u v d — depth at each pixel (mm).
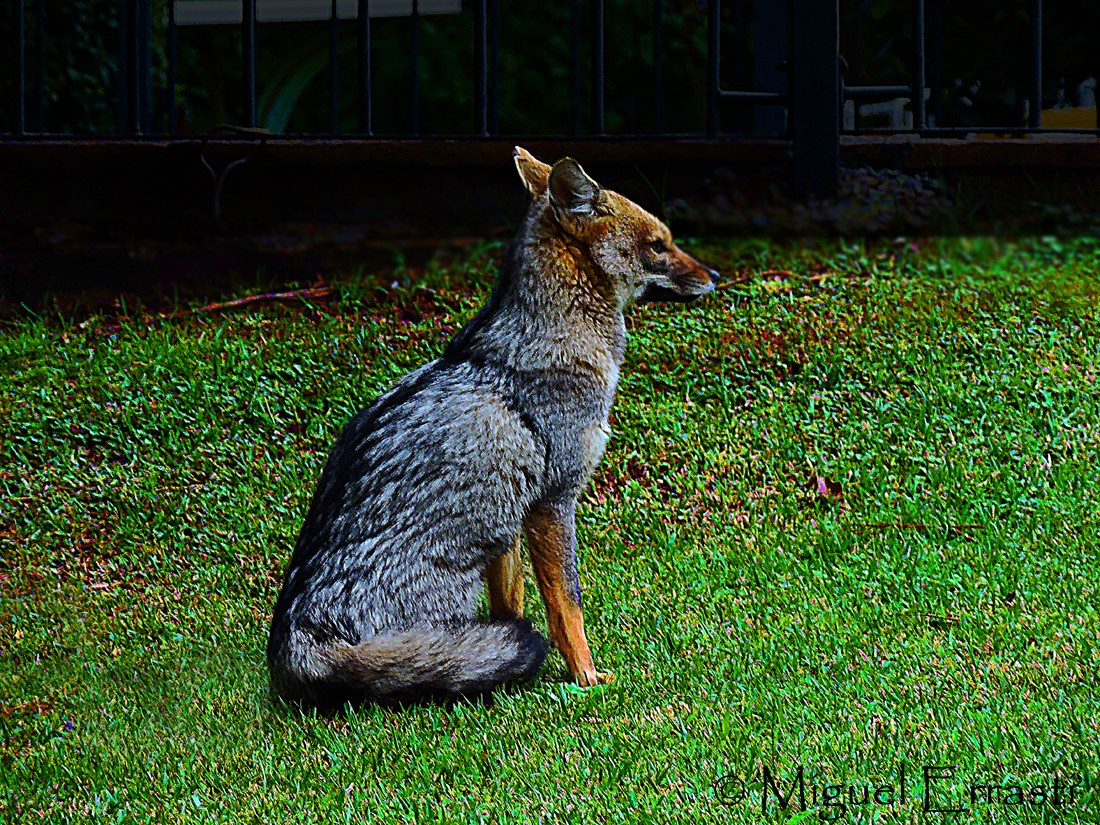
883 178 14602
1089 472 10922
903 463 11352
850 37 18484
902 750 6742
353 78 24219
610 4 24406
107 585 10477
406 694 7672
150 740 7715
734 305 13453
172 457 11836
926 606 8930
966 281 13852
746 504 11016
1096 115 17203
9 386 12539
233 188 14141
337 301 13766
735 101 14453
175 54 15523
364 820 6457
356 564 7727
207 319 13547
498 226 14305
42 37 15430
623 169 14320
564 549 8070
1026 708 7160
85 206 14156
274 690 8070
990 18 17891
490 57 24172
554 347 7945
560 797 6527
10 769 7410
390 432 7902
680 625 8938
